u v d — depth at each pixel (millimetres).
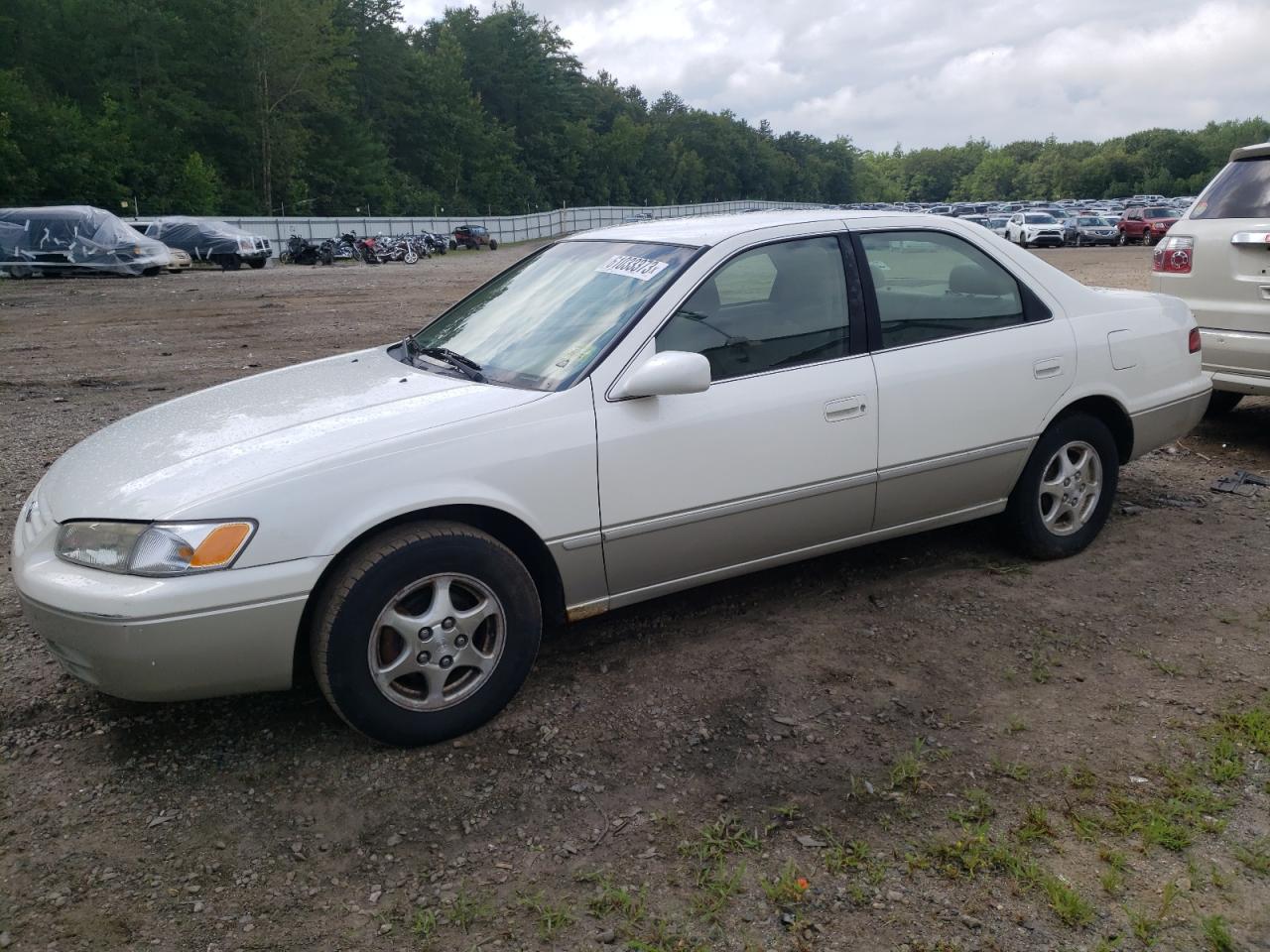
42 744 3096
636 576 3414
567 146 110125
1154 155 159500
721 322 3498
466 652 3061
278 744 3086
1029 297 4203
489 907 2359
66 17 57531
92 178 48781
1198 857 2477
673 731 3125
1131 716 3148
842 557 4566
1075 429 4309
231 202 61250
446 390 3342
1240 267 5801
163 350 11680
